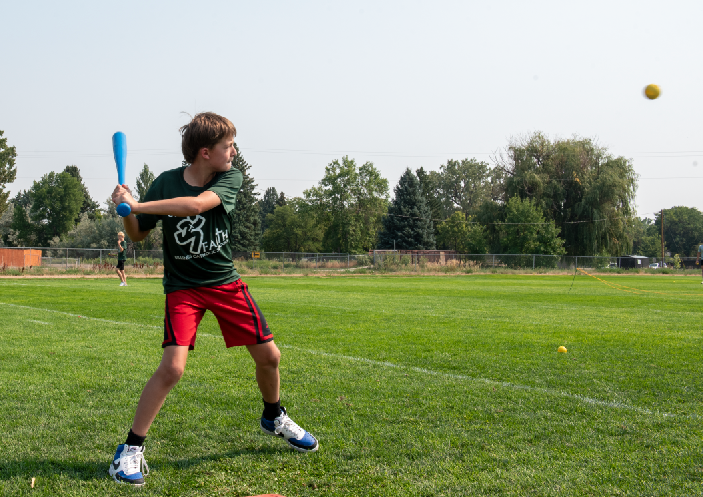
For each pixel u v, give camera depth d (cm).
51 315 947
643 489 250
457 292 1759
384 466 277
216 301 278
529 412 379
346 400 407
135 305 1141
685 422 357
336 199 6894
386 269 3834
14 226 7394
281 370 513
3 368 514
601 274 4059
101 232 5906
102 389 438
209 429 338
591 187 4594
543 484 254
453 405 395
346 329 801
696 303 1366
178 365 263
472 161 9706
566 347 652
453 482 256
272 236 7925
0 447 305
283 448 305
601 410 384
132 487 251
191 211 250
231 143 277
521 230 4578
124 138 262
